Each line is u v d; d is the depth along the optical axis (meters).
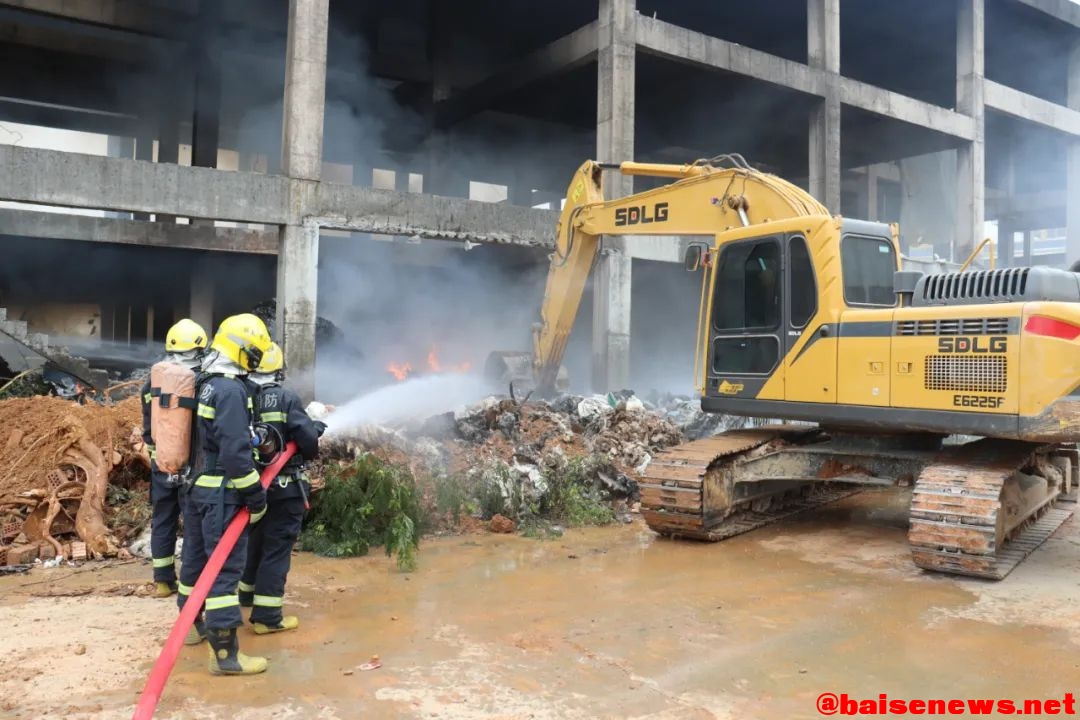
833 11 21.84
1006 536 7.39
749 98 26.25
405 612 5.60
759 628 5.36
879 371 7.11
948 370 6.70
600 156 18.08
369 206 15.58
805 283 7.67
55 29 24.27
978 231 25.16
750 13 26.91
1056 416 6.20
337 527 7.42
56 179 13.12
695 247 8.64
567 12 26.78
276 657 4.71
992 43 29.55
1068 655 4.90
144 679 4.34
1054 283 6.54
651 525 8.09
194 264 25.16
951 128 24.31
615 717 3.97
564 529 8.50
